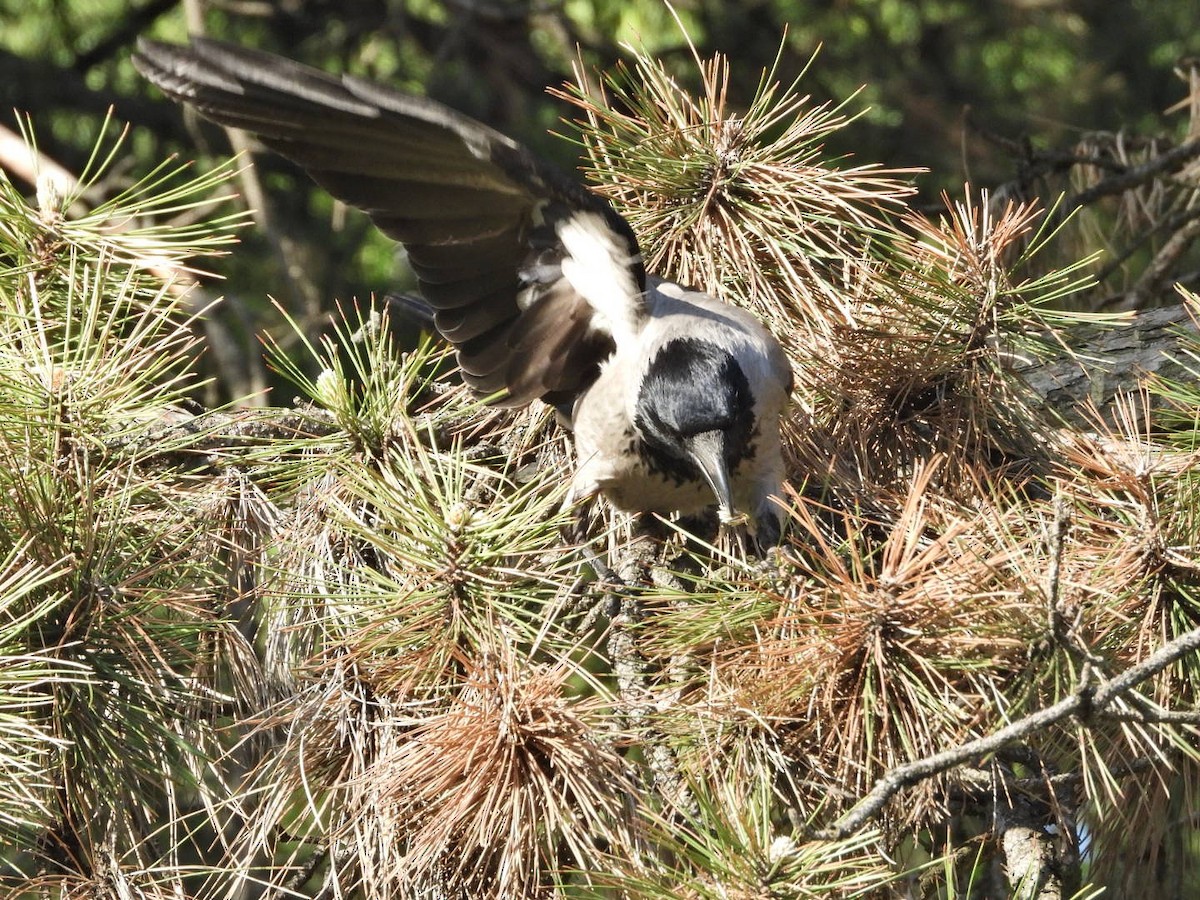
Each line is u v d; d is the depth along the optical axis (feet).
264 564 21.34
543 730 17.72
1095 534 19.56
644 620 21.17
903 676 17.60
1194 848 22.21
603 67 60.03
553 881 17.94
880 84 57.67
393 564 20.20
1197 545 18.71
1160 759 19.20
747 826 15.70
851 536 18.78
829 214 26.00
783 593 19.22
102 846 19.25
